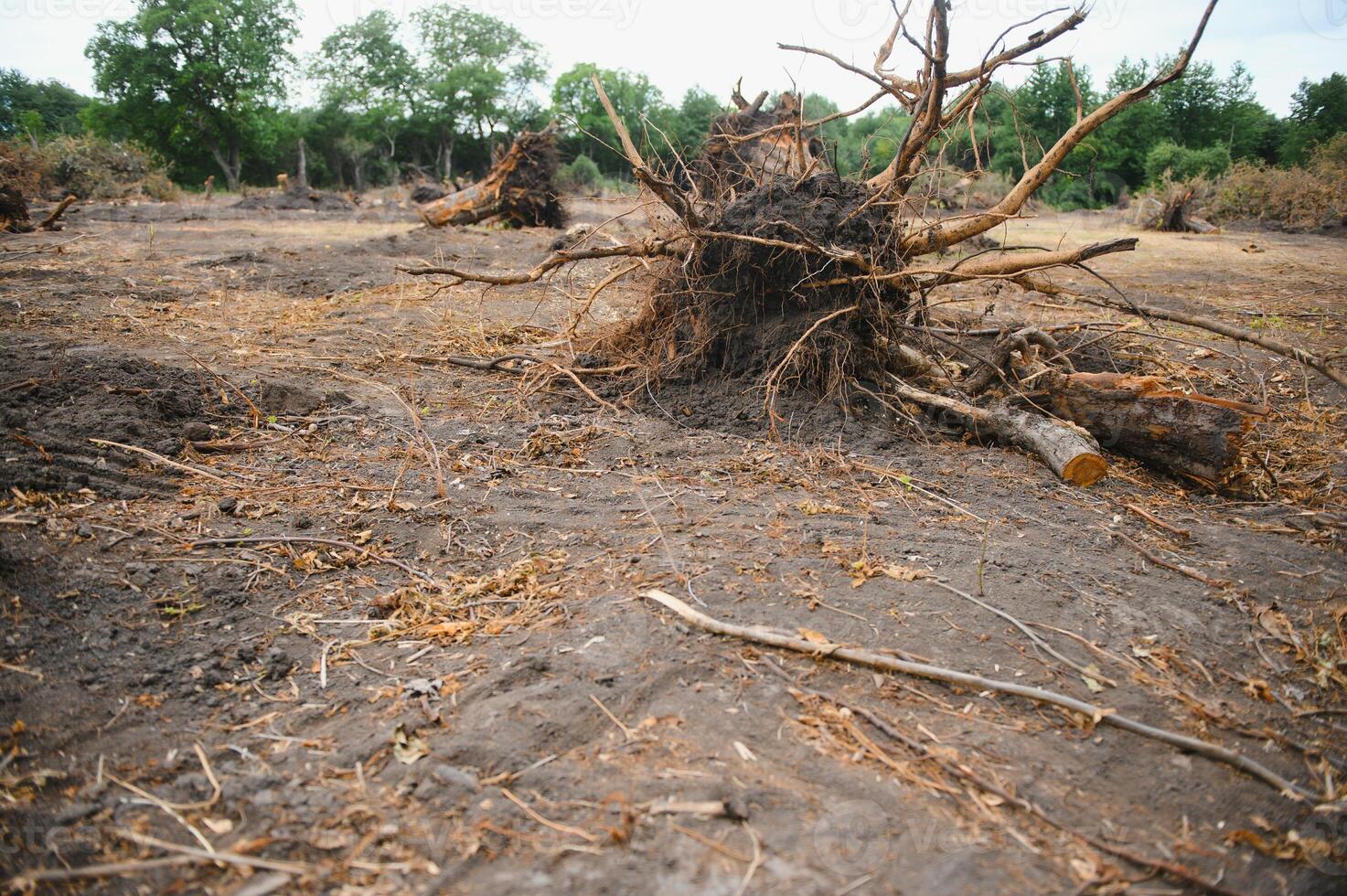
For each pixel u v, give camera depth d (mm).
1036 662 3365
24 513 3988
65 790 2650
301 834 2482
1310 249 18219
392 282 10742
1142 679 3334
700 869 2355
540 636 3396
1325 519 4785
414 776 2693
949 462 5309
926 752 2834
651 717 2945
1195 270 14203
